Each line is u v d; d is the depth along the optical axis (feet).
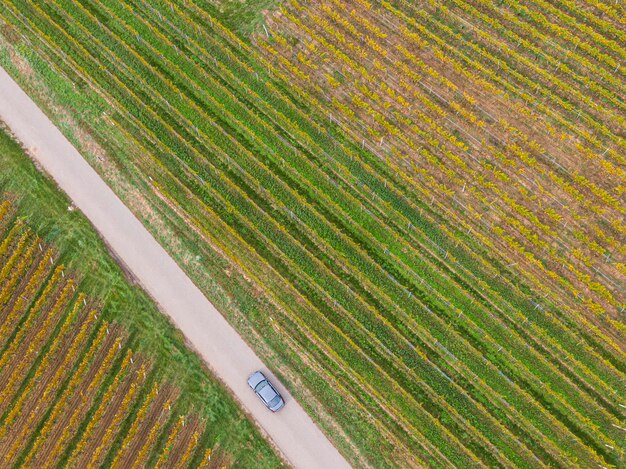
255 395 89.51
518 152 98.84
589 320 91.15
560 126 101.19
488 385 88.17
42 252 97.25
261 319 92.68
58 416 89.56
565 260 94.27
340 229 96.63
